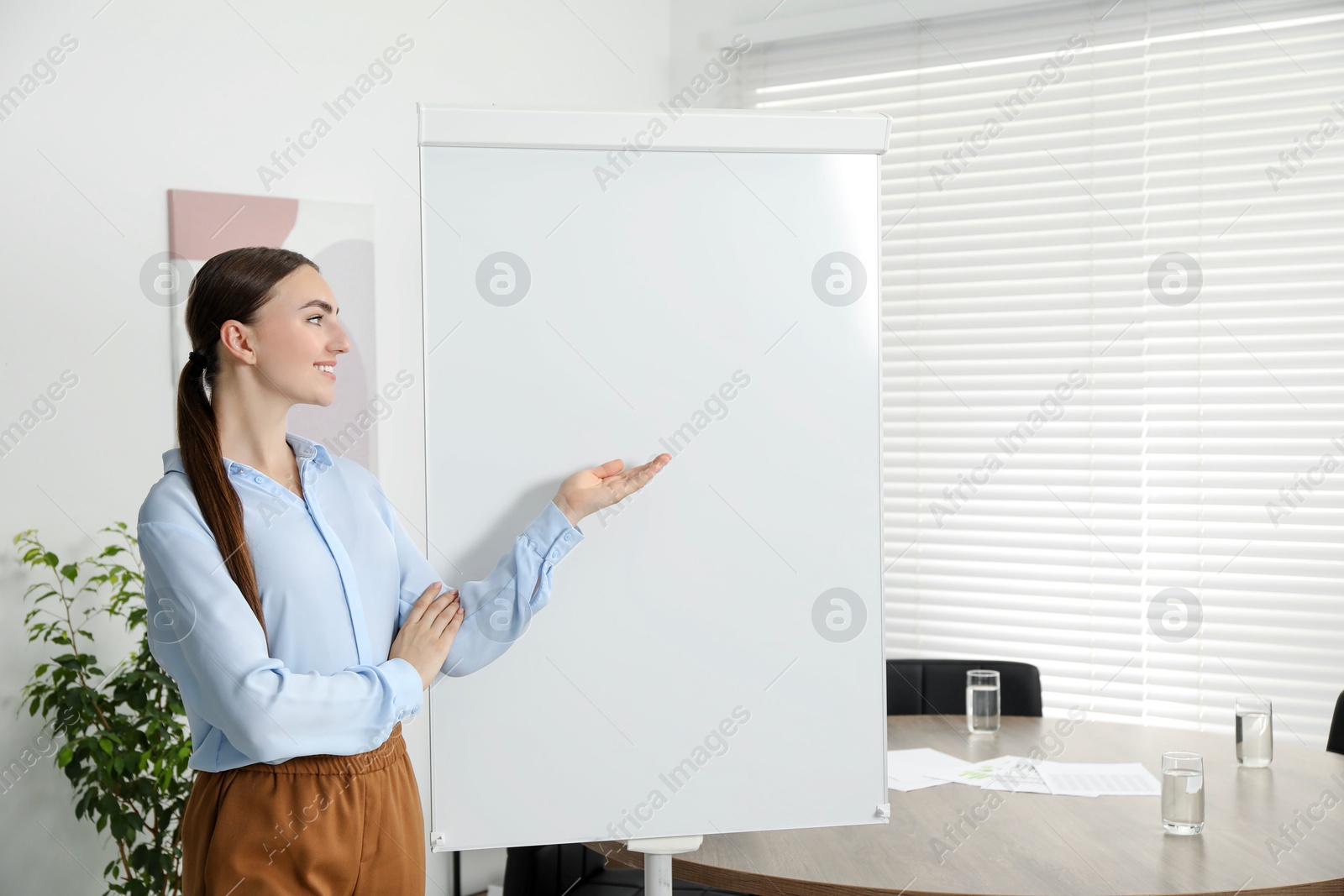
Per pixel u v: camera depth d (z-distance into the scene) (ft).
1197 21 10.62
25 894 8.40
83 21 8.68
